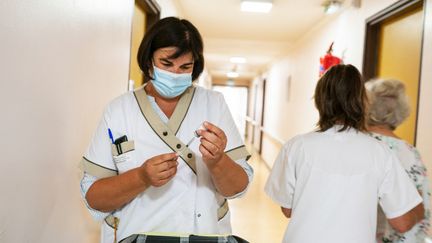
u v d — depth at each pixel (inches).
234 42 227.9
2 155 36.4
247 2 132.2
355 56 119.9
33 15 40.3
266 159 316.2
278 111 271.3
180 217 38.3
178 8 145.2
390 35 102.4
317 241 47.4
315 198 48.4
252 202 179.2
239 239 34.8
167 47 34.7
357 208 47.3
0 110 35.4
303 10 144.9
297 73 209.9
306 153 50.2
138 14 100.7
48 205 48.1
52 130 47.3
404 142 53.6
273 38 207.6
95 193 35.8
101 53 65.1
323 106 51.6
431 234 67.6
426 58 76.4
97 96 64.2
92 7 59.2
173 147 38.0
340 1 131.4
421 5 84.9
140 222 38.3
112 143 37.8
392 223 48.8
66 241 55.4
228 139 40.2
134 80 99.7
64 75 49.8
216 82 548.7
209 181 39.9
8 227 38.9
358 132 50.4
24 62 39.1
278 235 135.9
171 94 37.9
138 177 33.5
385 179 48.2
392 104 53.7
